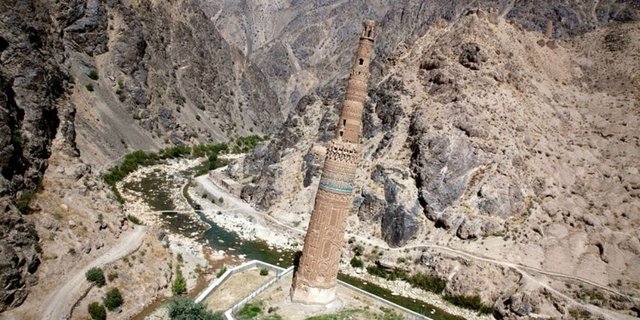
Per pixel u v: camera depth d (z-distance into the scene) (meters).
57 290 54.16
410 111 98.94
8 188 61.56
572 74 123.19
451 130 89.25
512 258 75.44
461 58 103.12
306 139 112.88
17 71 88.00
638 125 103.50
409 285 75.50
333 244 53.25
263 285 59.47
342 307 55.25
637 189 88.38
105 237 65.50
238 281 63.25
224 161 141.88
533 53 119.31
